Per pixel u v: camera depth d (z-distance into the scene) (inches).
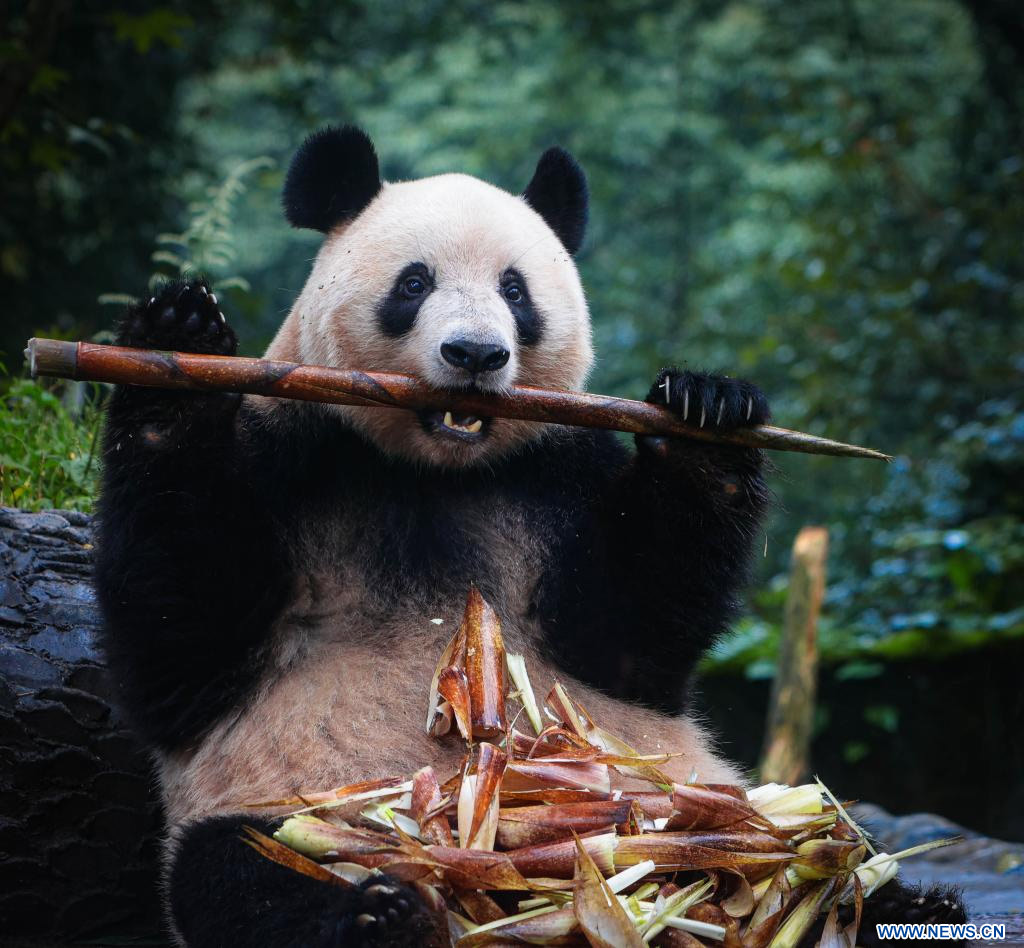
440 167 1111.0
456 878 156.2
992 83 794.8
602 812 164.1
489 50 997.2
